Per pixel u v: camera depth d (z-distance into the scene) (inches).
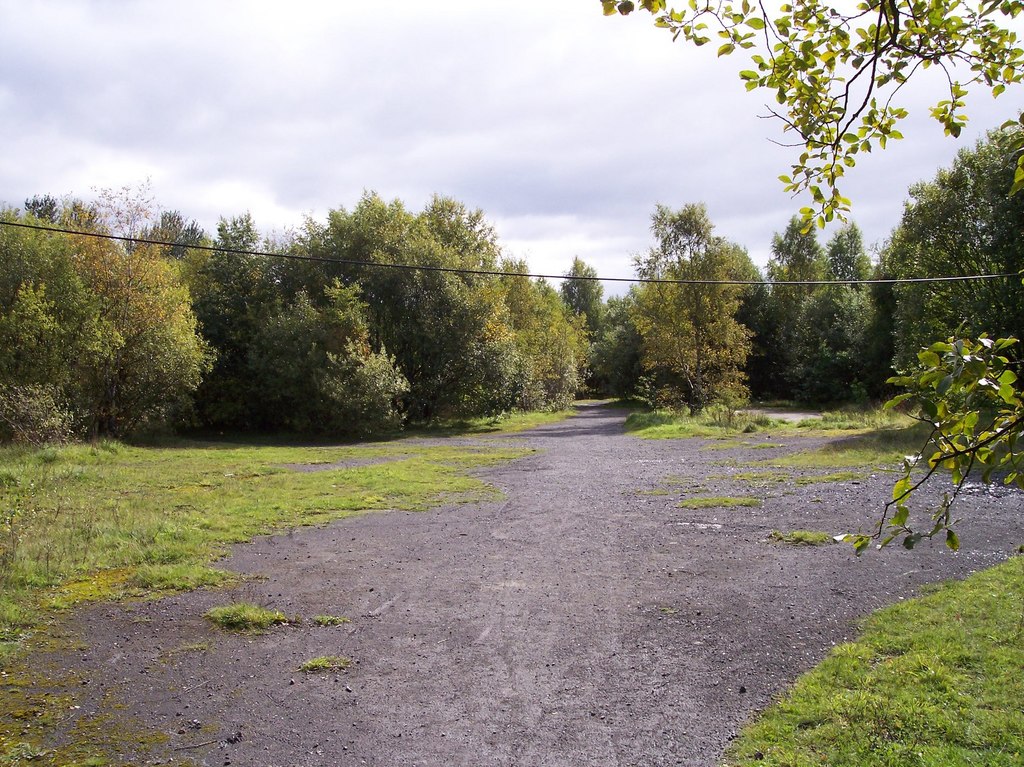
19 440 762.2
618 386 2276.1
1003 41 102.3
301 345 1173.1
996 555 287.4
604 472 613.0
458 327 1342.3
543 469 649.0
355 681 194.9
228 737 164.9
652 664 200.2
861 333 1619.1
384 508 453.1
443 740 161.9
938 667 180.1
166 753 157.9
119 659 212.2
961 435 78.8
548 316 2202.3
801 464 590.6
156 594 273.1
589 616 242.1
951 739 147.0
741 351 1373.0
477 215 1847.9
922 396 79.4
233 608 250.2
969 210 878.4
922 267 908.6
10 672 203.0
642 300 1438.2
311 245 1376.7
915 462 83.4
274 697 185.6
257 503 465.1
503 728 166.6
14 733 167.3
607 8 103.1
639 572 292.7
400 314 1357.0
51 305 874.1
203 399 1254.9
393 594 272.4
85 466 645.3
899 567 280.1
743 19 103.6
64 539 346.9
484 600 262.8
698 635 220.7
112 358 954.7
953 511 373.1
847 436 778.8
